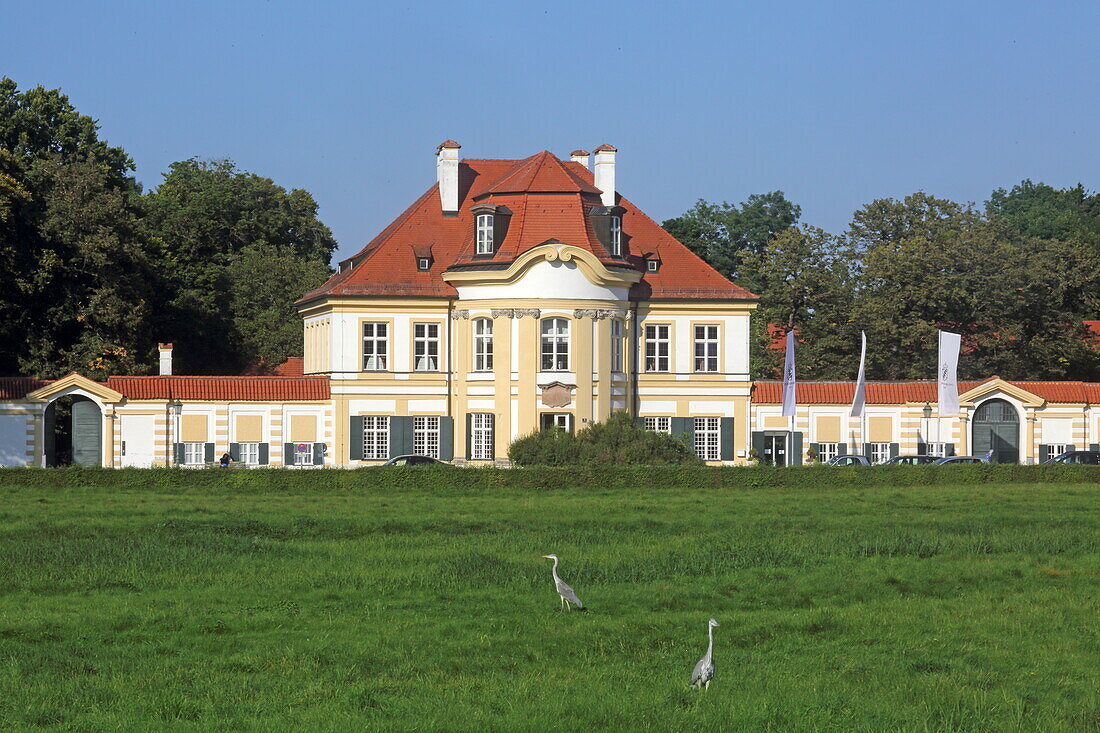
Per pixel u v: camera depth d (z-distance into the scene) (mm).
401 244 97812
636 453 82312
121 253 102875
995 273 116750
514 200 96250
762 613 36875
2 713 26516
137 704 27156
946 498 70688
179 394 92625
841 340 116938
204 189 149000
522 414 92375
